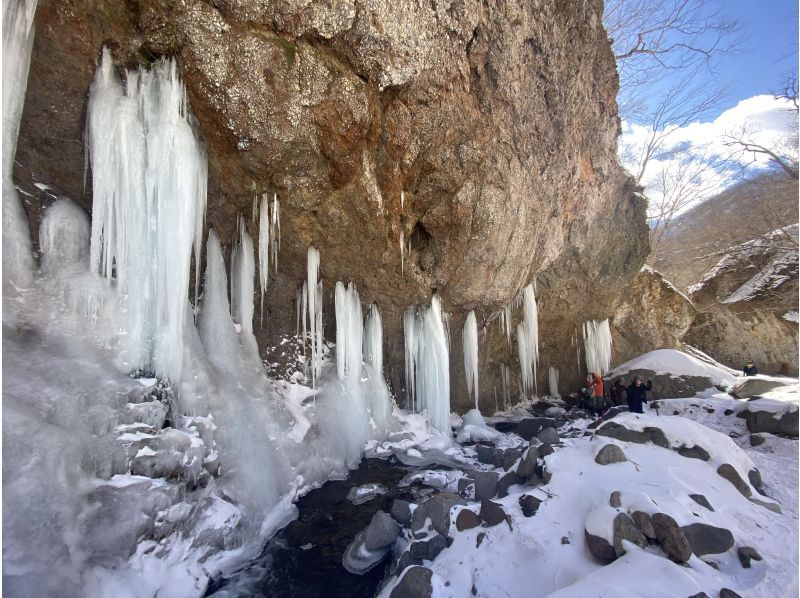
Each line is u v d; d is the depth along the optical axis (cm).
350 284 815
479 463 768
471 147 776
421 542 425
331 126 580
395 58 591
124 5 428
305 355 786
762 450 657
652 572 295
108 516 350
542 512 400
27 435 315
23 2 368
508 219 911
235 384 591
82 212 470
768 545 363
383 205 718
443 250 868
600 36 1061
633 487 391
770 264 1942
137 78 461
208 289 620
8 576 275
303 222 676
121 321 454
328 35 535
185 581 385
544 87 884
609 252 1395
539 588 338
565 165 1060
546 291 1313
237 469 514
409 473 704
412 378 929
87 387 390
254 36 491
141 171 461
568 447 490
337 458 712
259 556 463
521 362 1234
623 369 1409
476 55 710
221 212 619
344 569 445
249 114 524
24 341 385
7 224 403
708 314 1933
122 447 388
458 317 1022
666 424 493
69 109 438
